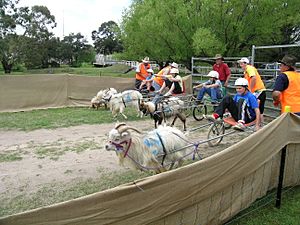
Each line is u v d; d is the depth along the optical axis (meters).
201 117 10.55
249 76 7.13
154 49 27.50
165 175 2.74
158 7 24.56
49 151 7.01
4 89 11.73
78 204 2.23
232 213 3.81
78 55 79.00
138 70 12.91
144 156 4.48
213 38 21.67
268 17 23.11
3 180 5.41
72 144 7.56
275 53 24.92
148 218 2.70
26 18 54.53
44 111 12.11
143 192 2.60
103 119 10.55
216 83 9.42
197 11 24.20
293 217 4.14
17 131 8.88
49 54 66.25
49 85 12.66
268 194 4.65
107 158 6.52
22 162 6.30
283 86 5.27
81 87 13.36
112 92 11.21
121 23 30.47
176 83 9.48
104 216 2.38
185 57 26.17
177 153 4.84
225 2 22.89
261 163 3.97
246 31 23.70
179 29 24.81
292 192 4.82
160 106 8.23
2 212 4.36
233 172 3.54
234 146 3.49
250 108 6.05
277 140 4.17
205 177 3.16
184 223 3.12
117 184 5.23
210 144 7.04
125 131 4.34
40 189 5.06
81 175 5.62
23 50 51.38
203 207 3.31
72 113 11.69
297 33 26.70
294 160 4.77
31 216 2.04
